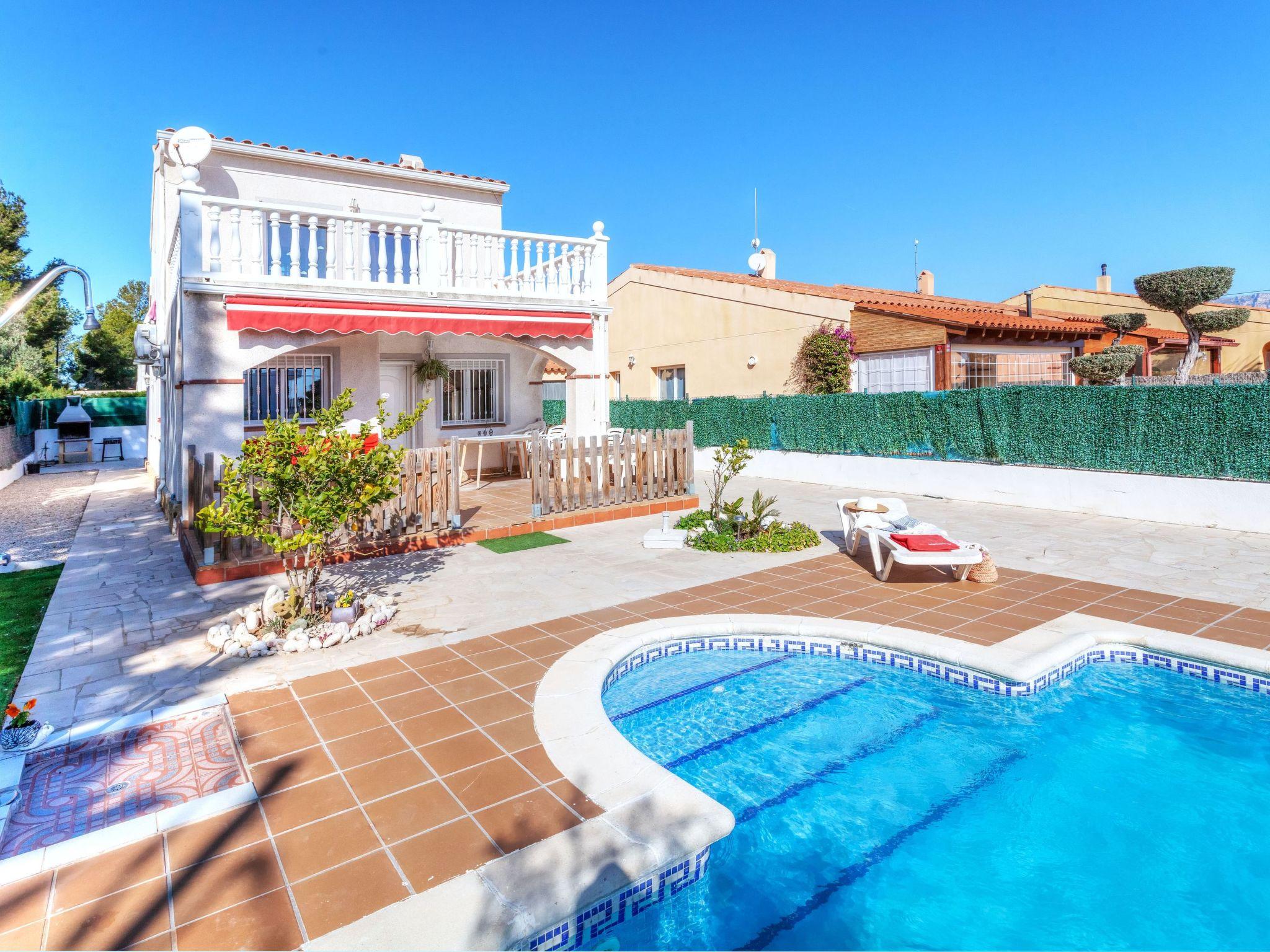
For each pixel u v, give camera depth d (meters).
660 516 15.09
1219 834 4.82
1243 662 6.70
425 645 7.42
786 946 3.90
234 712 5.88
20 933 3.40
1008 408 16.06
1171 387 13.44
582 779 4.79
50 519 15.83
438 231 14.22
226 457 7.61
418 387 18.89
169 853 4.03
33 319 39.66
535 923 3.46
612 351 30.36
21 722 5.32
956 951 3.81
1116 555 11.17
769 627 7.94
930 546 9.39
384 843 4.10
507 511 14.41
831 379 20.73
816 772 5.59
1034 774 5.55
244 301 11.97
